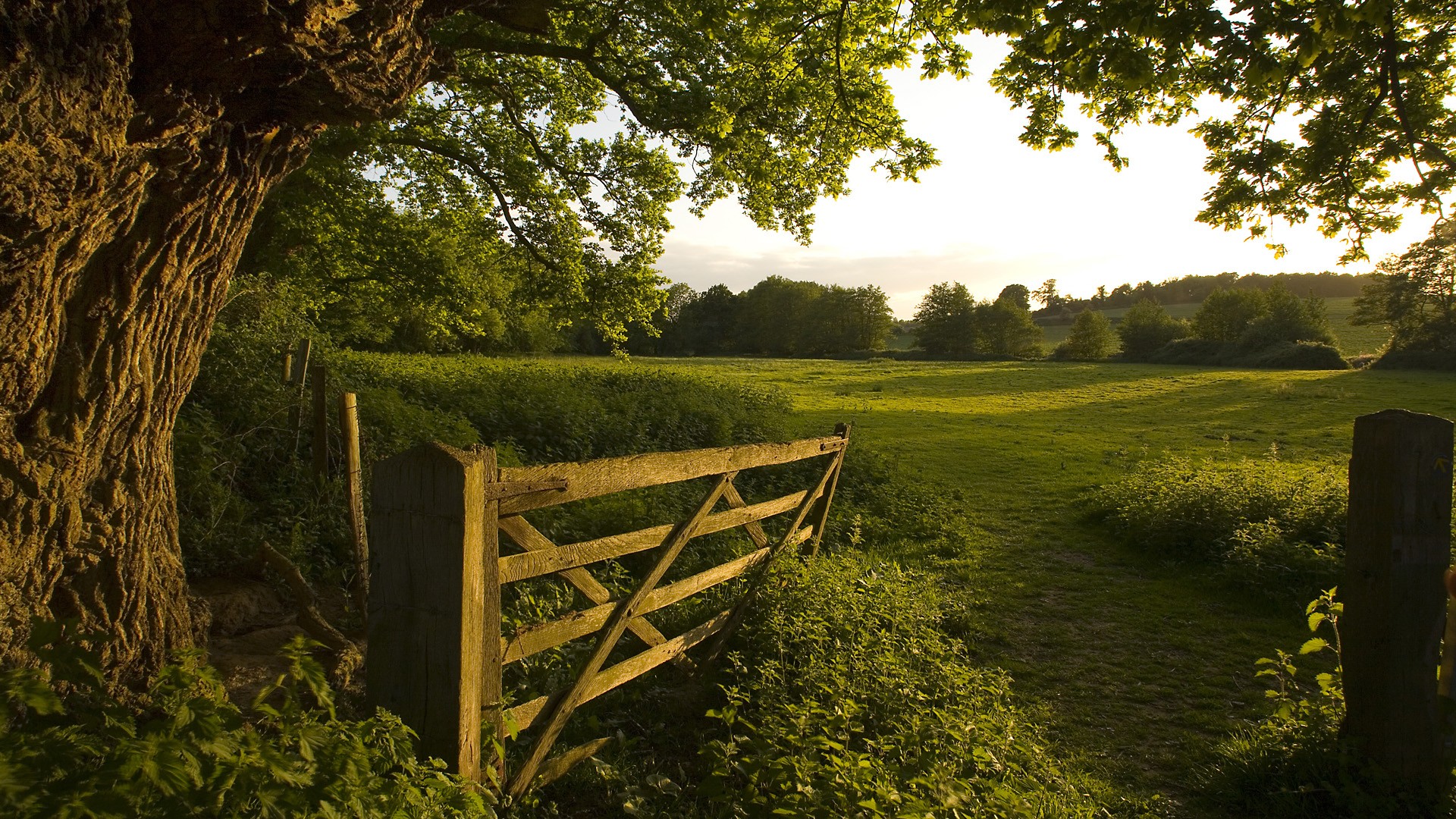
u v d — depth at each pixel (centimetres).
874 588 613
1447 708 279
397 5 319
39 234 237
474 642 272
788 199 1103
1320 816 392
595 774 359
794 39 809
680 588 441
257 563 511
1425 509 379
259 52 271
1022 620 723
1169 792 436
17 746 153
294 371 861
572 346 7075
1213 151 703
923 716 409
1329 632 689
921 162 1021
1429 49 573
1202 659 638
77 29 229
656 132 942
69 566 290
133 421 310
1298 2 489
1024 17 535
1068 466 1727
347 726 232
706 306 10875
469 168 1263
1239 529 891
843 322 9256
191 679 199
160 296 303
